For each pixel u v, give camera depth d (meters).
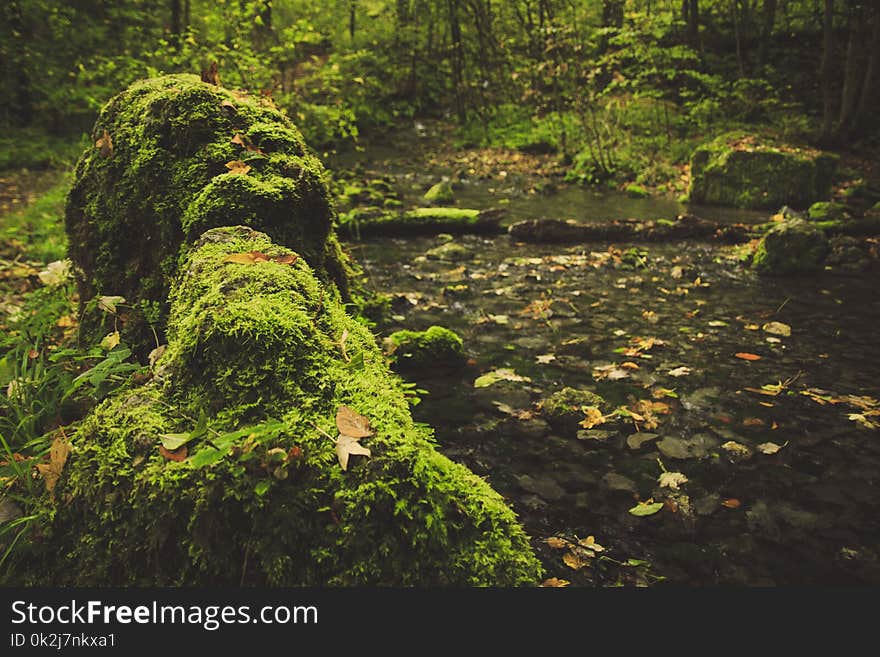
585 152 11.59
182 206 2.64
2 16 12.41
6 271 4.79
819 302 5.03
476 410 3.20
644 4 14.09
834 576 2.11
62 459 1.64
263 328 1.61
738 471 2.71
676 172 10.92
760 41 14.81
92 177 3.00
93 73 10.43
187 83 2.98
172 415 1.58
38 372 2.53
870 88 12.66
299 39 9.31
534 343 4.12
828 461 2.79
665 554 2.19
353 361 1.72
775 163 8.92
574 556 2.15
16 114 12.73
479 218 7.22
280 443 1.41
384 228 7.03
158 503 1.40
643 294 5.18
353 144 13.59
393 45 17.03
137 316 2.71
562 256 6.32
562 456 2.80
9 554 1.58
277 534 1.34
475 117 15.34
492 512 1.46
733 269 5.95
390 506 1.35
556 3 14.08
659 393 3.39
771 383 3.56
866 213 7.67
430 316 4.59
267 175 2.63
